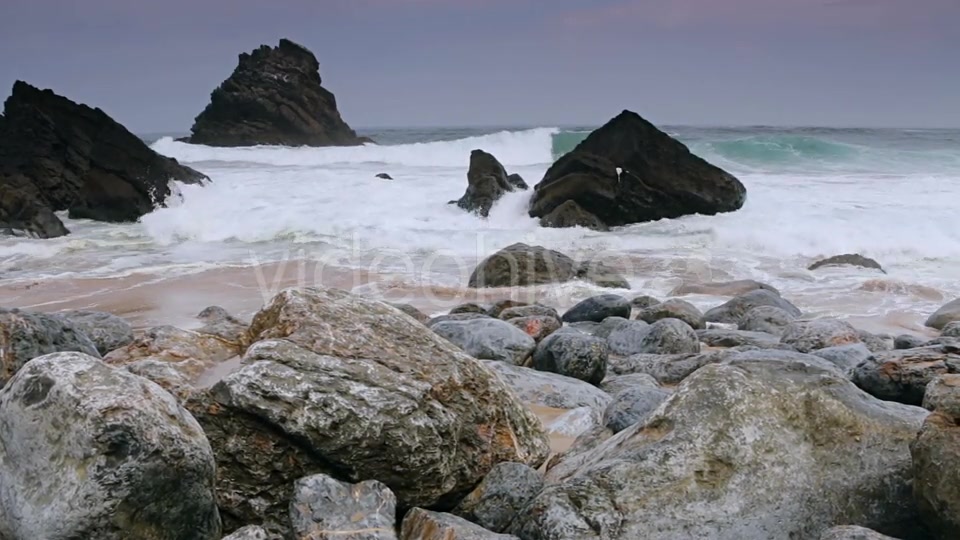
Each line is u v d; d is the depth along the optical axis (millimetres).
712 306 13117
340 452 4734
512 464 5207
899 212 19188
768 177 26609
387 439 4777
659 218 21406
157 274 15070
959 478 4195
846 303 13383
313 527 4344
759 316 11555
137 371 4973
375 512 4480
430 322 10375
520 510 4883
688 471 4613
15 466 3992
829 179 25781
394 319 5664
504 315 11414
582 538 4375
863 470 4707
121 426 3852
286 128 52281
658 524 4441
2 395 4164
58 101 27484
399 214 21188
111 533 3822
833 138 37531
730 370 5039
